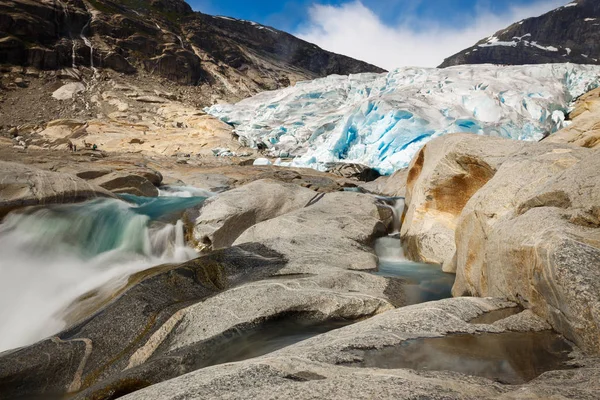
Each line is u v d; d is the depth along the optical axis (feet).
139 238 36.58
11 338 21.40
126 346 16.66
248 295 19.51
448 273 27.96
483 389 8.17
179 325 17.69
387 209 43.06
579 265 11.75
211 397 7.97
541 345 11.78
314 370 9.39
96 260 32.94
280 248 28.32
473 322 13.99
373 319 14.92
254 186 43.73
